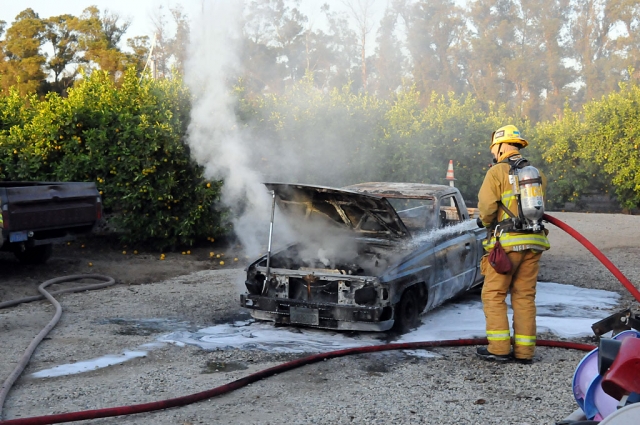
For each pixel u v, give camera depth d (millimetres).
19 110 13891
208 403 4949
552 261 11336
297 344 6566
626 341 3410
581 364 4148
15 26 38219
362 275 6883
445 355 6207
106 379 5500
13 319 7469
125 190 11492
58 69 39531
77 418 4406
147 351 6285
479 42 32906
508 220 6027
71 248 12000
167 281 9836
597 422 3678
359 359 6039
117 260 11227
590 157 20078
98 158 11664
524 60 34156
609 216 17578
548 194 21016
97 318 7543
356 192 6734
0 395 4961
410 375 5609
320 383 5402
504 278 6035
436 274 7363
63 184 9797
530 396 5105
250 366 5875
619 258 11625
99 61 36375
